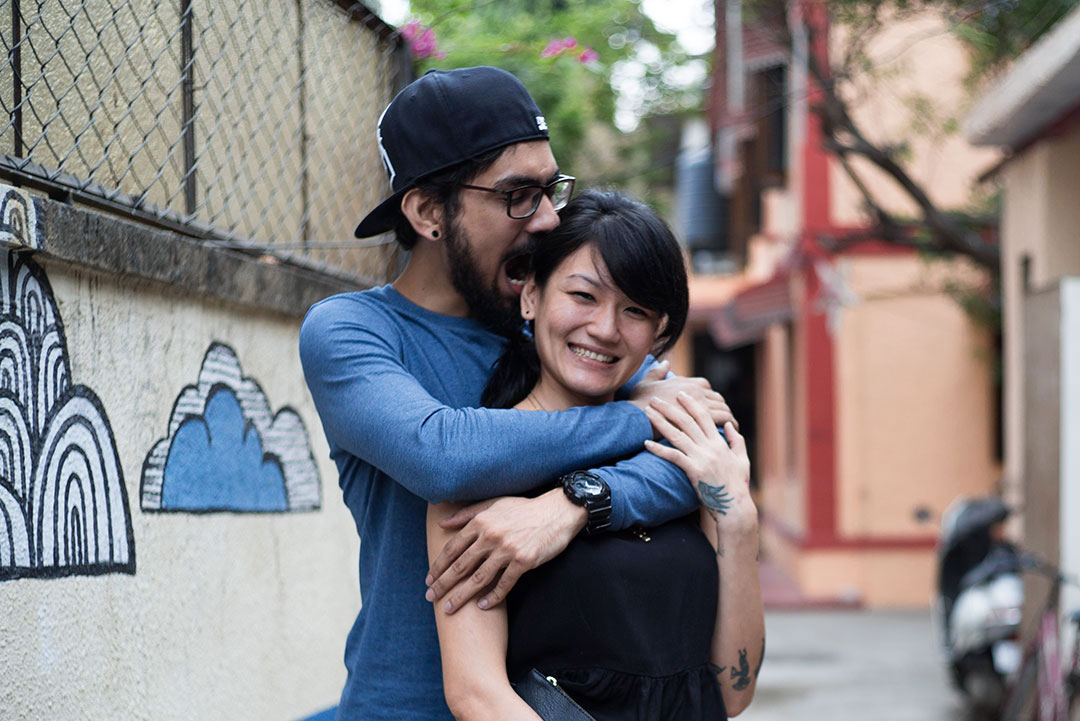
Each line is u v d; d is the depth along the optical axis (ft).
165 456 8.01
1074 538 17.54
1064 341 17.74
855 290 38.75
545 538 6.08
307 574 10.23
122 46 7.77
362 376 6.40
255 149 9.49
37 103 7.00
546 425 6.32
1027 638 19.58
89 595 7.09
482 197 6.55
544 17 25.17
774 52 33.37
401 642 6.57
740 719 23.72
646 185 35.70
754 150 46.57
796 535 41.32
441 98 6.57
